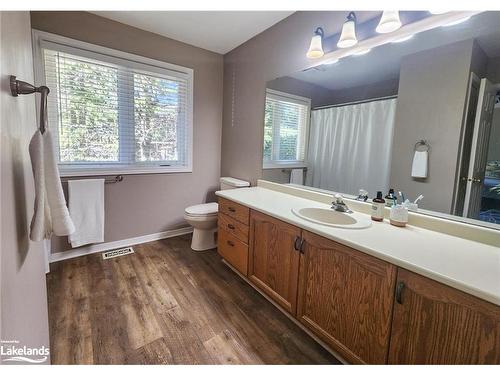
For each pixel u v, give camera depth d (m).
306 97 2.05
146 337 1.45
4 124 0.63
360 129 1.70
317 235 1.33
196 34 2.54
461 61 1.23
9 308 0.62
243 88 2.77
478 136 1.19
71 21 2.09
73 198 2.20
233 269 2.22
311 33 1.97
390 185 1.55
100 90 2.31
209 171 3.17
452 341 0.87
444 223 1.29
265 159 2.53
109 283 1.97
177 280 2.05
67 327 1.49
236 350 1.38
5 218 0.62
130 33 2.38
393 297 1.01
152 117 2.66
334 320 1.27
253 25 2.33
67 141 2.20
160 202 2.84
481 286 0.80
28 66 1.00
